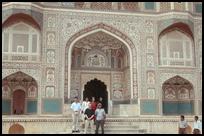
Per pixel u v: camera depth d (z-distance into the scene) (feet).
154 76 41.73
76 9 41.19
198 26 44.06
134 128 35.32
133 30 42.27
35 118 35.60
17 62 38.86
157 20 42.75
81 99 42.86
